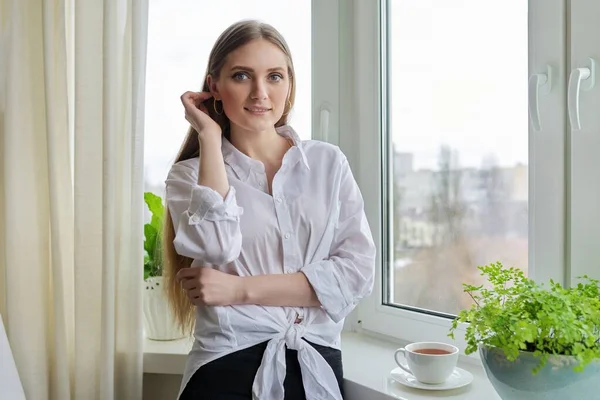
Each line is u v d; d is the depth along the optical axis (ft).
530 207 3.94
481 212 4.38
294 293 3.81
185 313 4.54
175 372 4.84
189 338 5.09
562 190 3.74
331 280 3.86
